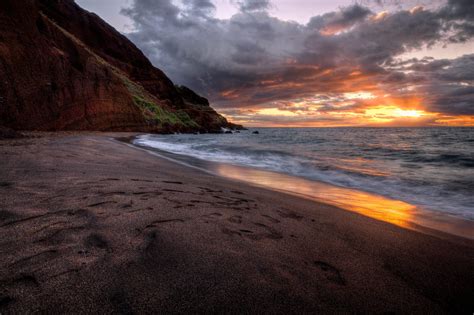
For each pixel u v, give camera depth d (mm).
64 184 3650
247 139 30422
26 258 1720
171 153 12492
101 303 1402
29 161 5266
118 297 1461
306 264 2174
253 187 5668
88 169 5164
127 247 2004
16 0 16031
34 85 16531
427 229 3488
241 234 2598
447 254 2674
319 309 1607
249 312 1496
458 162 10664
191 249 2117
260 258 2145
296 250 2424
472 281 2158
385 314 1648
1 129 10008
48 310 1314
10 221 2248
